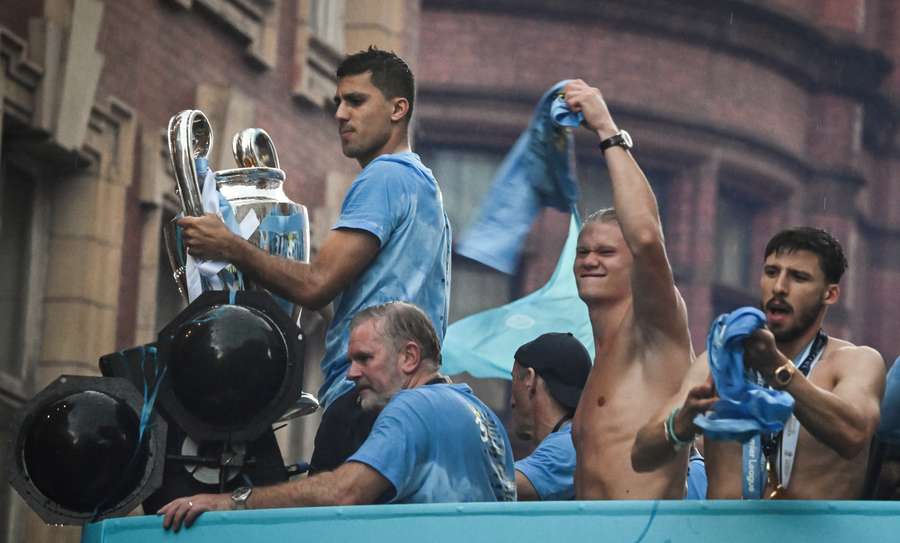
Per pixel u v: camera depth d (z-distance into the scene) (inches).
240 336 739.4
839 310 4569.4
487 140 4089.6
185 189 797.2
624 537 671.8
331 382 821.9
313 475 742.5
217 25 2309.3
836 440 684.1
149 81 2148.1
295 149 2492.6
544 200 834.2
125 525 710.5
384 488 717.3
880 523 669.3
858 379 722.2
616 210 769.6
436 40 4106.8
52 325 1977.1
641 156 4210.1
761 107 4392.2
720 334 666.8
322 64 2549.2
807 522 669.3
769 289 741.3
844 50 4581.7
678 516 671.1
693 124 4247.0
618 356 784.3
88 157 2001.7
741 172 4343.0
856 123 4598.9
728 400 663.8
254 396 740.7
